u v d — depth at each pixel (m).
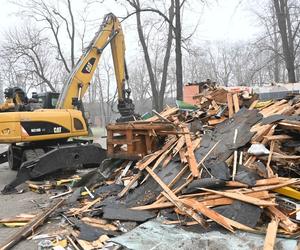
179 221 6.27
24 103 14.05
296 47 25.88
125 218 6.62
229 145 7.66
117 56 14.36
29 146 11.81
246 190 6.35
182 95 21.92
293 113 8.58
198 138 8.51
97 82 60.03
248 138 7.62
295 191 6.16
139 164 8.22
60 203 8.05
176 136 8.56
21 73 42.47
